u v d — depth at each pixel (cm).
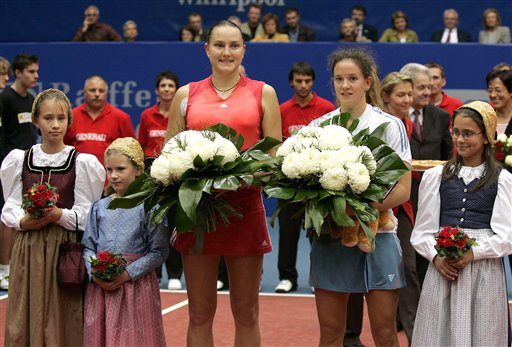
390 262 658
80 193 712
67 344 696
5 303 1059
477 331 650
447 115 959
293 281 1141
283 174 611
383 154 623
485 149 673
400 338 898
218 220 654
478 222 662
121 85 1567
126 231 685
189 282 671
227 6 1869
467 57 1513
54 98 712
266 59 1554
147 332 675
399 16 1770
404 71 957
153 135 1206
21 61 1227
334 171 591
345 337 857
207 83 684
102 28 1750
